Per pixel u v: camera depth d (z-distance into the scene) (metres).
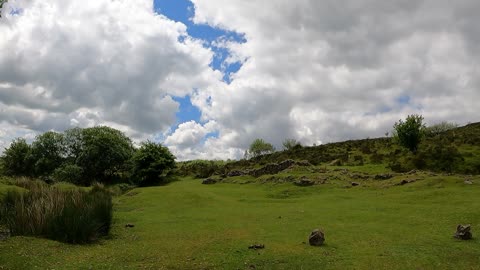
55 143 58.84
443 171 39.06
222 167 62.66
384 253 11.88
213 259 11.41
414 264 10.79
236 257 11.59
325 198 27.17
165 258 11.61
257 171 44.78
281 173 40.03
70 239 13.59
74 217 14.03
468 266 10.60
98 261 11.26
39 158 58.03
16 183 27.59
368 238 14.02
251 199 29.05
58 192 18.31
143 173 51.88
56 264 10.77
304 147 68.88
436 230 15.13
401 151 49.91
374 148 57.69
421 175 32.09
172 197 29.58
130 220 19.80
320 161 53.16
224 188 37.22
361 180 34.56
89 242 13.89
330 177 35.38
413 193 25.08
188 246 13.09
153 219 20.08
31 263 10.66
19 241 12.52
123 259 11.53
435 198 22.92
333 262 11.01
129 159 57.66
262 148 78.44
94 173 57.53
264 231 15.74
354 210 20.98
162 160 52.12
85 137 58.88
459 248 12.34
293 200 27.48
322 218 18.81
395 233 14.80
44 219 13.92
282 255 11.71
